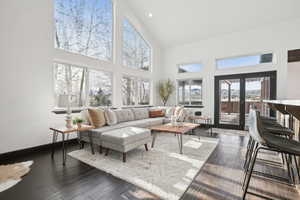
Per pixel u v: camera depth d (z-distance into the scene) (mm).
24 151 2824
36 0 2957
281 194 1650
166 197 1600
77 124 2840
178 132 2848
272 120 2844
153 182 1871
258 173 2117
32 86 2918
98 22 4371
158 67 6785
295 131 2160
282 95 4430
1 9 2525
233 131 4875
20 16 2742
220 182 1884
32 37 2906
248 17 4438
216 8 4367
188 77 6223
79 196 1626
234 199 1572
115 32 4754
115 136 2562
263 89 4730
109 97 4715
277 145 1284
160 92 6516
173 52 6652
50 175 2047
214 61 5570
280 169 2238
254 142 1969
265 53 4734
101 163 2418
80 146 3240
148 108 5402
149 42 6227
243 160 2551
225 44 5352
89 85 4168
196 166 2311
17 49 2717
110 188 1764
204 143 3531
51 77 3209
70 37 3727
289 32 4348
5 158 2596
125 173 2090
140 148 3160
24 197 1601
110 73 4742
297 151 1205
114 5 4734
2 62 2559
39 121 3018
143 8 5059
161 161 2490
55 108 3426
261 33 4727
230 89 5309
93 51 4250
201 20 4902
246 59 5066
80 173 2107
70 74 3758
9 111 2646
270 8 4043
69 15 3699
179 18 5047
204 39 5797
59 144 3344
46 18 3111
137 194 1653
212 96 5621
